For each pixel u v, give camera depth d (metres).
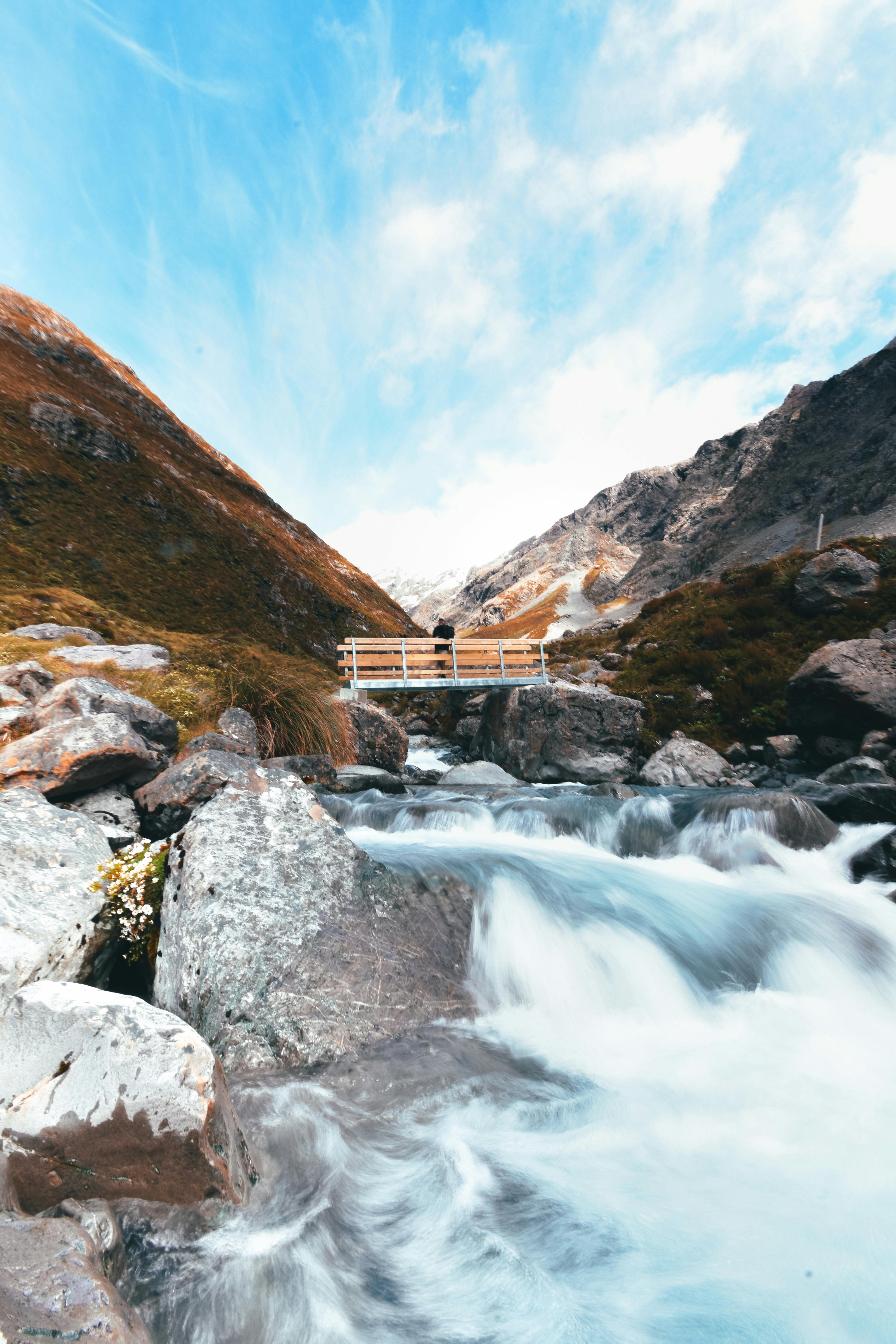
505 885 5.19
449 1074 3.63
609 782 11.08
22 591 21.67
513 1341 2.12
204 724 9.70
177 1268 2.15
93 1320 1.69
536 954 4.70
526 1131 3.24
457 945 4.54
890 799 7.73
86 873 4.19
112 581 49.09
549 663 23.77
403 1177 2.87
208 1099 2.42
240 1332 2.07
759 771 11.77
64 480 55.59
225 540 66.56
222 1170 2.40
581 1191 2.84
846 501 109.88
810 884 6.59
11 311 79.19
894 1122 3.38
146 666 11.41
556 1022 4.30
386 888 4.64
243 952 3.85
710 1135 3.26
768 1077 3.78
